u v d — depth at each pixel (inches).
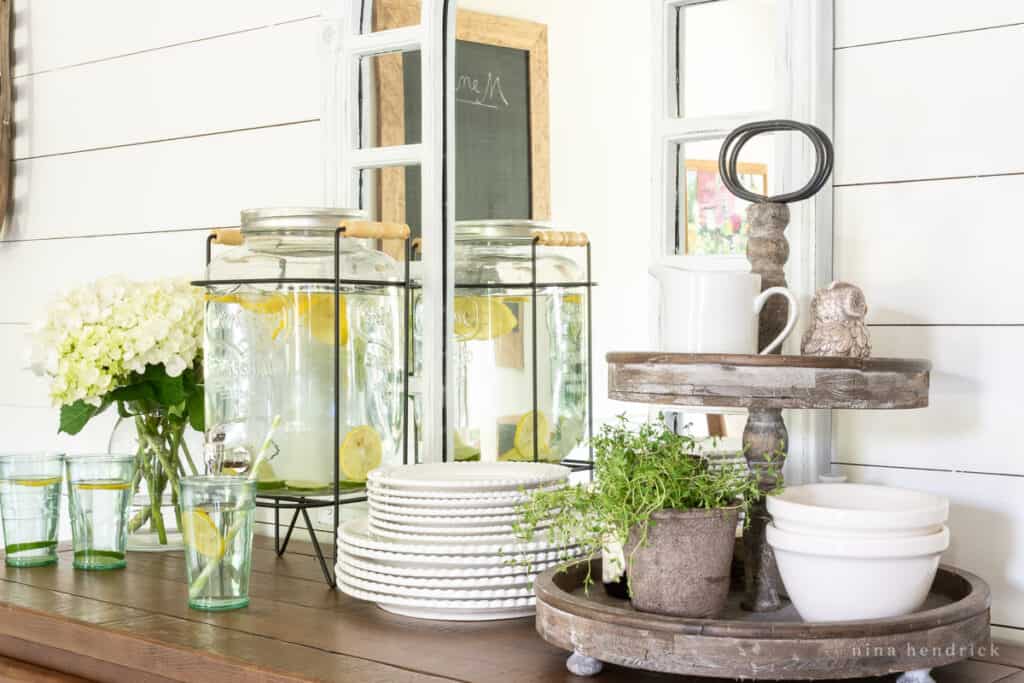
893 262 57.5
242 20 83.5
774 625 42.9
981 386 55.2
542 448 68.2
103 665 57.3
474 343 71.2
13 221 100.6
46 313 72.1
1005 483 54.6
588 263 66.5
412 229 74.1
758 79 60.1
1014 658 50.7
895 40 57.4
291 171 80.7
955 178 55.8
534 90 68.8
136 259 91.1
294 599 61.6
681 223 63.1
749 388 46.3
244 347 68.0
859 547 44.6
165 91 88.7
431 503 56.7
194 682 51.3
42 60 98.0
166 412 73.5
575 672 47.1
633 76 64.5
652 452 49.9
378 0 76.1
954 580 49.7
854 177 58.6
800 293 58.5
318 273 67.7
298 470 67.3
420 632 54.4
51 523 70.4
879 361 46.7
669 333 50.3
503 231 70.0
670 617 44.8
